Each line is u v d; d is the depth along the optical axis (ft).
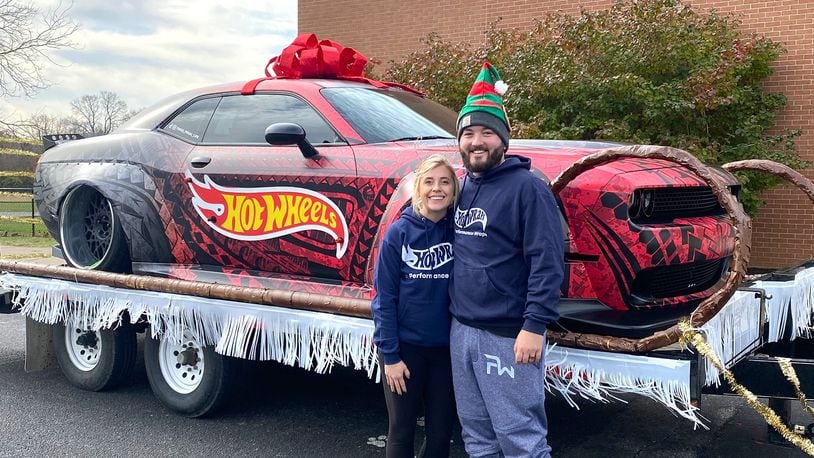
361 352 12.12
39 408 16.34
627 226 10.82
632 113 29.07
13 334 24.61
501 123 9.14
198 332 14.46
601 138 27.78
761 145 29.60
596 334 10.32
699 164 9.41
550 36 31.24
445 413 10.06
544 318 8.57
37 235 58.13
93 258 17.43
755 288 12.51
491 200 9.04
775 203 32.71
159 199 15.99
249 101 15.81
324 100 14.65
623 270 10.93
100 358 17.12
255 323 13.43
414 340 9.78
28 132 88.17
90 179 16.75
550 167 11.51
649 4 29.17
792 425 12.01
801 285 14.17
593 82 27.96
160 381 15.85
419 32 43.65
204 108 16.47
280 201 14.24
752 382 10.61
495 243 8.99
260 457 13.46
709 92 27.45
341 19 46.96
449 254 9.66
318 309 12.64
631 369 9.75
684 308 11.46
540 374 9.11
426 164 9.56
